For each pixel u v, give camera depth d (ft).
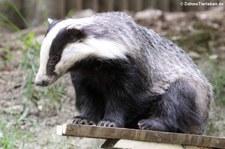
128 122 34.86
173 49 36.99
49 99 47.98
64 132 30.45
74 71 33.65
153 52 35.37
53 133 43.93
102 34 32.91
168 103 34.83
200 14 67.31
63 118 46.39
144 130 31.19
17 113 44.98
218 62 55.52
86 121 33.86
